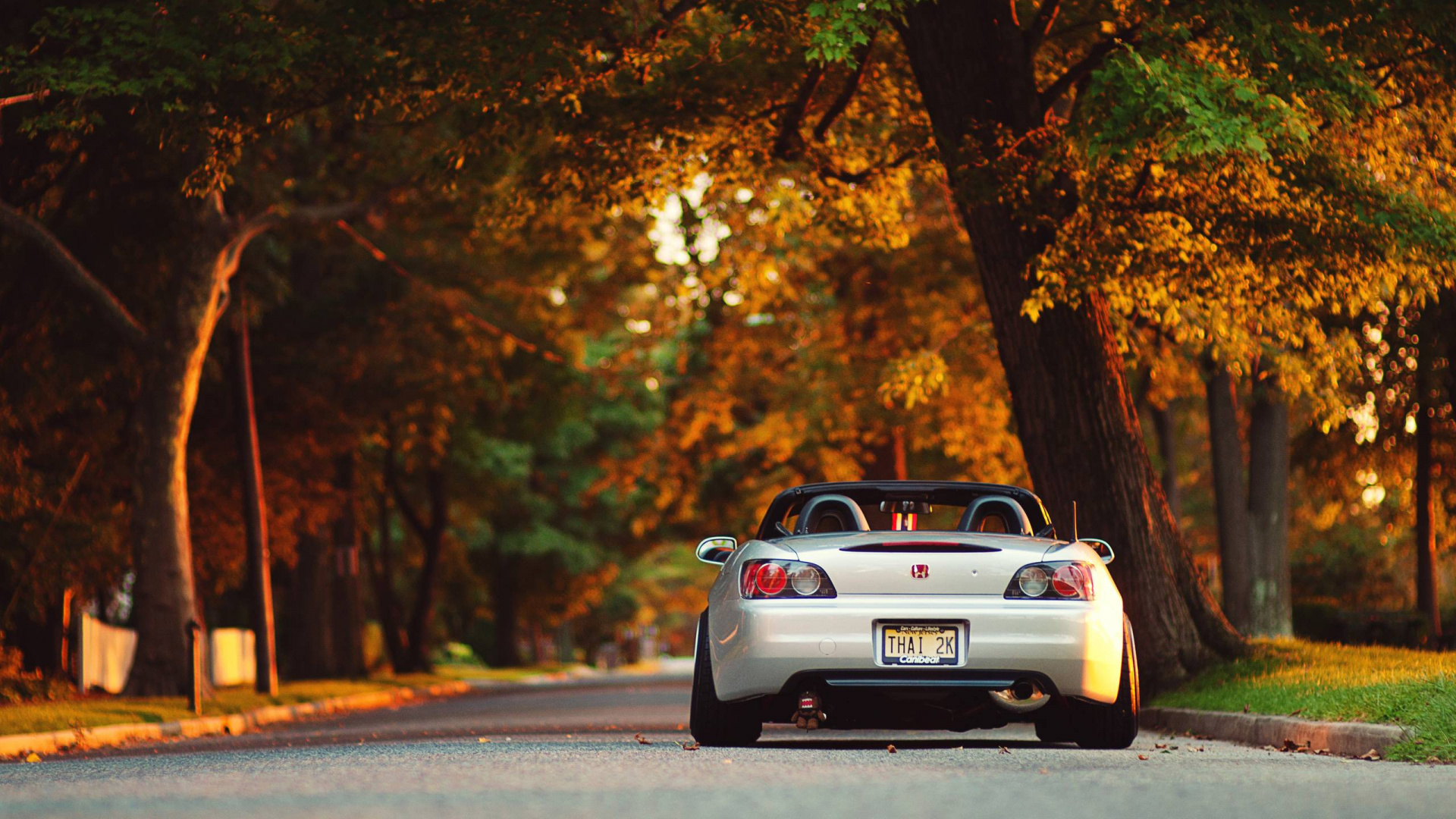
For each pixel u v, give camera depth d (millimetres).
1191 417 53344
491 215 26156
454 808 8195
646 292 49656
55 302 35156
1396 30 18953
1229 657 21266
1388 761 11906
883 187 26312
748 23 20312
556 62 21047
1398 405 31375
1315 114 18203
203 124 22125
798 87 24156
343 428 43406
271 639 33438
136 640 31641
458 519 66062
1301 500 56406
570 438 75625
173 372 32125
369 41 21125
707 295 43031
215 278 32594
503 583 78188
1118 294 20781
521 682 59094
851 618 11867
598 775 10047
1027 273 19688
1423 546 32906
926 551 12102
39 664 39812
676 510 55500
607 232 44938
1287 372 25438
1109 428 21312
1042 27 21641
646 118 23688
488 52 21141
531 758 11523
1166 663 21031
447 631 98812
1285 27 17844
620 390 50344
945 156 20938
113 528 37438
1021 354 21547
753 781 9562
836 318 44031
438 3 21016
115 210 33656
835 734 17188
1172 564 21375
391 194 34719
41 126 21406
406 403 44625
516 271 45812
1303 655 20578
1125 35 20250
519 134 23609
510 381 50125
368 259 45125
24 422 36094
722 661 12266
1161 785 9359
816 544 12234
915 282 41031
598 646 114125
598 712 28141
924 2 21328
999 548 12180
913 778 9711
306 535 48688
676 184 26500
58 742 20797
